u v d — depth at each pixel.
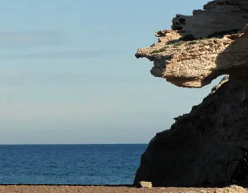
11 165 94.19
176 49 29.66
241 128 34.47
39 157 134.62
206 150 37.34
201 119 37.75
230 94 35.84
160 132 41.31
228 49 30.02
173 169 40.22
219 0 33.34
